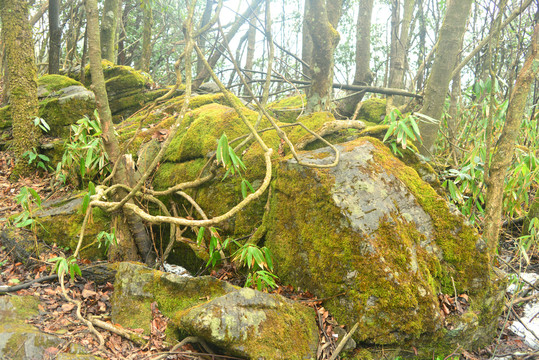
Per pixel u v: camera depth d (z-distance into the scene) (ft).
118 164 11.32
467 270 9.78
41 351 7.60
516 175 11.94
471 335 9.32
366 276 8.79
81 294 10.03
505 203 12.76
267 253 9.75
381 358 8.58
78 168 14.64
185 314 8.13
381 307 8.58
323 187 9.77
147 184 13.38
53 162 16.48
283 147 12.39
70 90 19.30
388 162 10.66
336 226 9.38
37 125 16.67
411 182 10.44
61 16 32.76
